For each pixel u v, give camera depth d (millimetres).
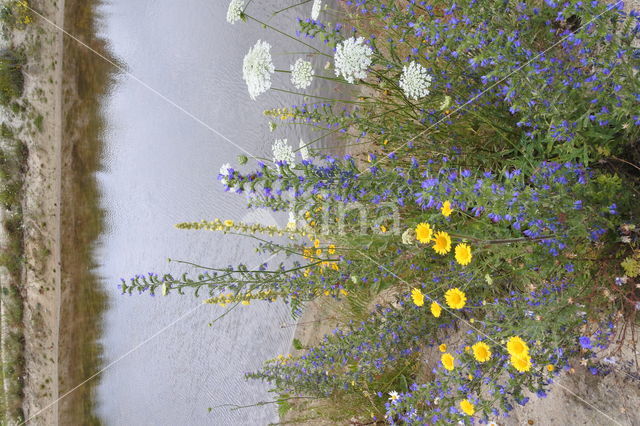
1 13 8516
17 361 8797
